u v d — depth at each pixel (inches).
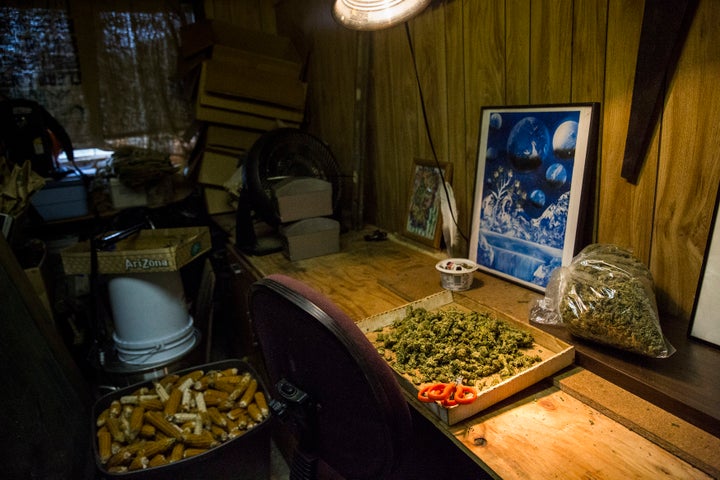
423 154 80.4
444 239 77.2
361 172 93.7
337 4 55.2
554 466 34.4
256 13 125.6
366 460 36.5
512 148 61.1
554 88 55.2
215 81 104.1
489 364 45.0
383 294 64.6
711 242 42.7
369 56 87.9
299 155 86.1
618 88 48.4
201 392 73.3
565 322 46.6
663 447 35.4
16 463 57.3
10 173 84.4
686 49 42.2
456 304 59.3
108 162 111.4
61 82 113.0
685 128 43.6
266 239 88.3
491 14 61.2
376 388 31.1
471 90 67.2
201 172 110.4
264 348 41.8
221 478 63.0
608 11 47.8
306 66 118.0
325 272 73.9
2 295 65.4
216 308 112.5
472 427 38.9
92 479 72.4
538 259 58.8
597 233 53.9
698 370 40.9
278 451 82.7
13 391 60.6
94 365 83.6
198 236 83.7
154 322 82.2
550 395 42.6
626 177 48.7
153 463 60.6
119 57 117.5
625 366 42.3
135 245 87.7
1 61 107.0
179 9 121.6
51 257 104.3
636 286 43.5
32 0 107.2
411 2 55.2
